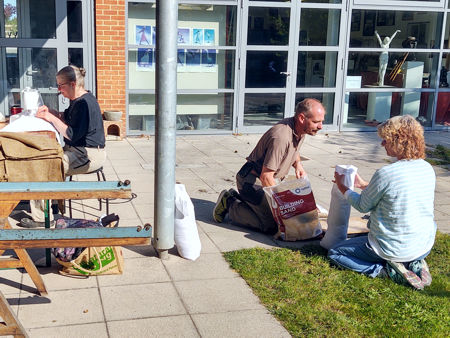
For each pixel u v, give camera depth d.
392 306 3.91
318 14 10.52
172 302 3.88
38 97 5.85
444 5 11.17
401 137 4.23
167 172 4.38
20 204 5.79
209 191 6.75
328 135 10.84
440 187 7.40
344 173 4.62
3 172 4.53
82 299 3.87
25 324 3.52
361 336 3.53
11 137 4.62
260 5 10.17
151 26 9.84
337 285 4.21
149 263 4.51
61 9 9.20
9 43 9.11
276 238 5.15
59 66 9.38
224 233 5.30
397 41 11.12
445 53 11.50
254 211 5.33
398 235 4.24
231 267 4.50
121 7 9.38
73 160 5.39
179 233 4.58
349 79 11.03
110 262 4.23
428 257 4.86
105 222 4.52
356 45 10.91
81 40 9.41
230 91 10.36
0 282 4.08
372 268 4.38
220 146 9.52
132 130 10.09
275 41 10.39
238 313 3.76
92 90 9.63
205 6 9.98
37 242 3.23
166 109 4.26
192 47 10.02
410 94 11.49
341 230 4.76
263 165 5.02
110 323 3.58
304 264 4.58
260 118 10.67
